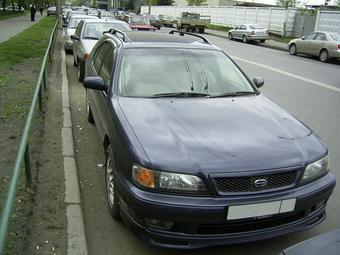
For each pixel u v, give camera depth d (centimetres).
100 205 464
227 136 381
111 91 473
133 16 3284
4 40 2262
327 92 1170
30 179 468
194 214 331
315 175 373
